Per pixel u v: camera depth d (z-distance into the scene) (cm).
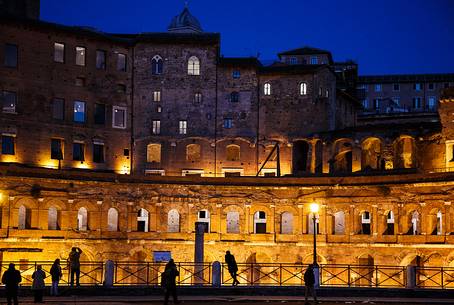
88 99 9156
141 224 9012
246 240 8588
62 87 8988
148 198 8569
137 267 8362
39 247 7894
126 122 9406
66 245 8075
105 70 9306
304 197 8588
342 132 9175
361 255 8256
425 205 7944
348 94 10600
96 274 8125
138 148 9381
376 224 8231
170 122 9438
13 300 4494
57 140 8925
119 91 9394
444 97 8431
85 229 8694
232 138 9475
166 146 9400
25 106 8731
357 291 5378
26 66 8781
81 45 9181
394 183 8144
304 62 12206
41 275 4581
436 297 5278
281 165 9475
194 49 9575
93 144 9138
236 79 9588
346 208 8419
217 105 9531
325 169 9262
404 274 6594
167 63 9519
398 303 4809
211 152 9450
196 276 6412
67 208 8169
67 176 8206
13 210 7800
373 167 9381
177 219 8950
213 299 4953
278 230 8594
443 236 7731
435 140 8525
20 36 8769
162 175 8844
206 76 9550
